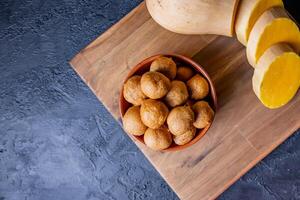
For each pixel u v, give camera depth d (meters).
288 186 1.03
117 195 1.09
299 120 0.88
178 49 0.91
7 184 1.13
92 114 1.10
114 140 1.09
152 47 0.91
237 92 0.89
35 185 1.12
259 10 0.81
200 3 0.80
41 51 1.13
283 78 0.83
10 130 1.13
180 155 0.89
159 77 0.80
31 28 1.13
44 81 1.13
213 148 0.89
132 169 1.08
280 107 0.88
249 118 0.88
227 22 0.82
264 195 1.04
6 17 1.14
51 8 1.13
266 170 1.03
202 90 0.83
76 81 1.12
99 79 0.92
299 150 1.02
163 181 1.07
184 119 0.80
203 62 0.90
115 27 0.92
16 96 1.13
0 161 1.13
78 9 1.12
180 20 0.83
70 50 1.12
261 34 0.79
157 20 0.86
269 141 0.88
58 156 1.12
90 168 1.10
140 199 1.08
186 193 0.89
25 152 1.13
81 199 1.10
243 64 0.89
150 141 0.82
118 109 0.91
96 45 0.92
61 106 1.12
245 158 0.88
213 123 0.89
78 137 1.11
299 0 1.00
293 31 0.82
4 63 1.14
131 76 0.85
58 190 1.12
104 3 1.11
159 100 0.82
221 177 0.89
